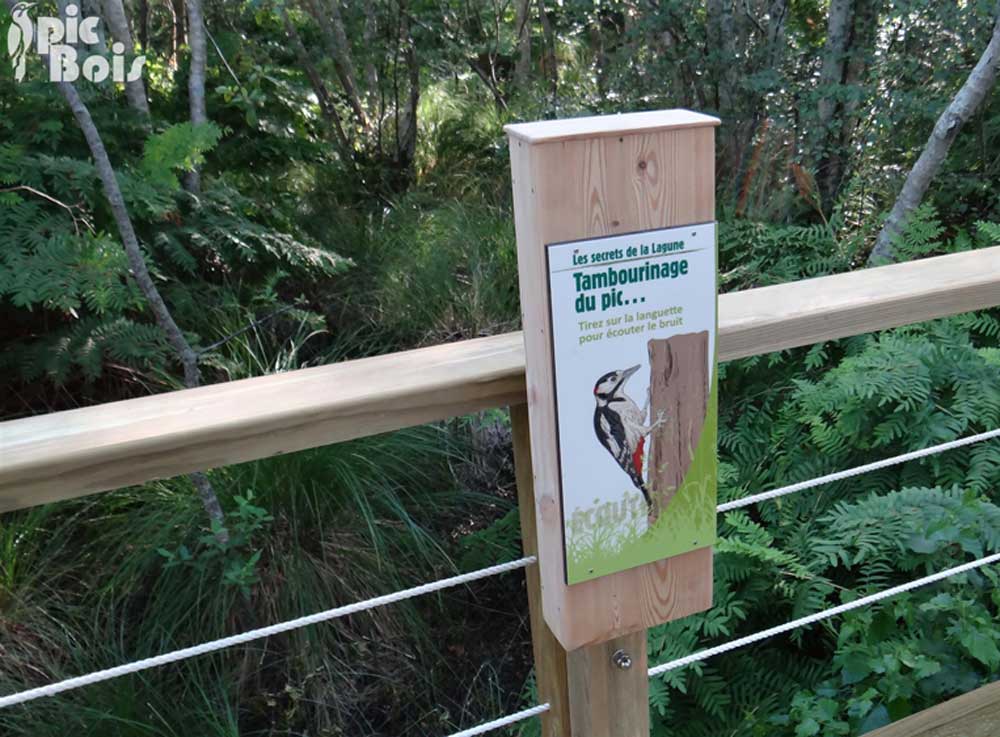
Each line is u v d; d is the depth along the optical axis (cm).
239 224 414
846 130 491
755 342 132
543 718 152
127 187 350
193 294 404
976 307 149
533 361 116
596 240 110
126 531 302
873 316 140
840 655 211
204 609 284
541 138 104
